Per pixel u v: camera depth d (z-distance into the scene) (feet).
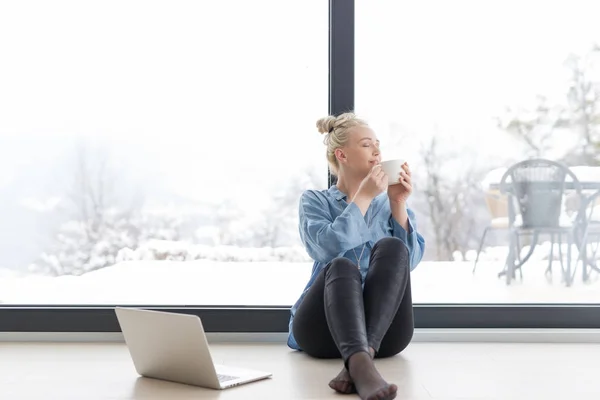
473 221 9.89
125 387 6.64
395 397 6.07
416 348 8.59
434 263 9.89
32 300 9.82
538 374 7.13
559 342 9.02
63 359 8.04
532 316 9.23
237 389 6.50
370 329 6.59
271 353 8.34
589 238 9.84
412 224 8.17
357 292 6.57
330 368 7.41
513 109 9.80
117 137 9.81
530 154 9.84
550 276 9.85
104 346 8.88
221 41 9.79
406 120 9.77
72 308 9.26
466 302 9.86
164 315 6.45
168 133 9.81
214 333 9.16
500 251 9.91
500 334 9.04
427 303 9.50
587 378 6.97
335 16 9.43
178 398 6.18
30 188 9.80
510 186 9.87
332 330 6.46
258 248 9.89
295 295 9.88
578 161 9.85
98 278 9.86
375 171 7.75
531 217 9.90
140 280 9.88
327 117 8.52
